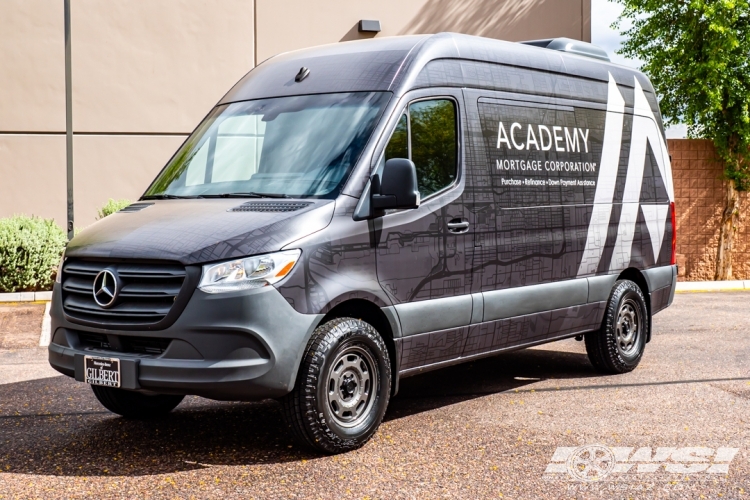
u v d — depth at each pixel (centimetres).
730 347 952
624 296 814
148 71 1614
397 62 633
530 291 704
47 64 1569
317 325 550
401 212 600
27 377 805
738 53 1661
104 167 1603
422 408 690
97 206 1603
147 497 479
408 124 616
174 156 675
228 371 511
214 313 511
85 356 544
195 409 689
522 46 739
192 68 1633
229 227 536
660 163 889
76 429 625
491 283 670
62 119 1579
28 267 1323
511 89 708
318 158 595
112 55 1595
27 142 1571
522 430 618
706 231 1727
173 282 522
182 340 514
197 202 597
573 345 994
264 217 546
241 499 475
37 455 560
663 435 602
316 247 543
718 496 481
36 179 1577
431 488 493
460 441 590
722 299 1419
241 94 685
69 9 1472
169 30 1619
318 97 636
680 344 977
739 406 685
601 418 650
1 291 1333
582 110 781
